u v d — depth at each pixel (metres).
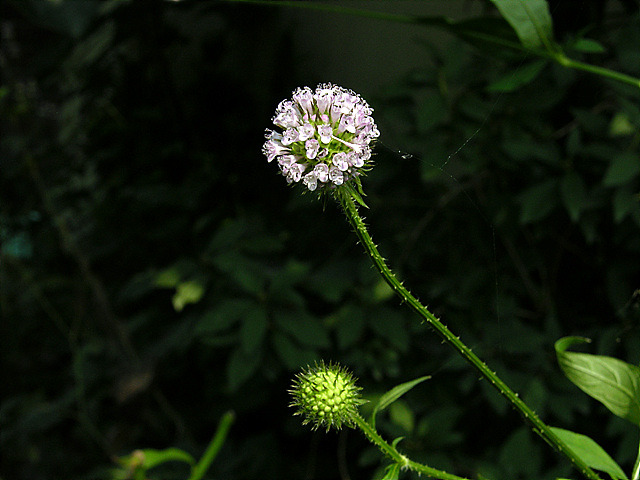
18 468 0.58
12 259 0.68
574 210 0.37
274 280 0.42
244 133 0.66
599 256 0.41
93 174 0.81
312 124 0.17
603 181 0.37
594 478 0.16
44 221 0.73
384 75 0.60
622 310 0.34
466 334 0.42
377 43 0.60
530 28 0.18
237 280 0.43
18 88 0.76
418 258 0.46
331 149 0.17
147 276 0.55
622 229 0.38
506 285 0.44
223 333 0.48
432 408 0.43
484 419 0.44
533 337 0.39
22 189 0.72
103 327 0.62
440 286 0.44
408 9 0.56
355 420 0.18
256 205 0.58
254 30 0.75
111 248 0.64
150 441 0.56
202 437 0.55
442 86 0.42
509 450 0.36
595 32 0.39
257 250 0.46
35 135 0.76
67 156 0.75
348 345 0.42
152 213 0.63
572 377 0.17
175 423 0.56
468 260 0.46
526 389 0.38
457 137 0.43
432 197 0.48
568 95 0.42
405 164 0.47
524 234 0.44
